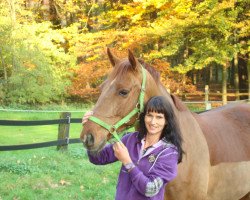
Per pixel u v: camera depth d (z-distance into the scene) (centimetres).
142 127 246
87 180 595
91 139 247
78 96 1978
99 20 2070
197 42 1627
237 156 331
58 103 1889
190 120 306
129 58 258
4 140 977
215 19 1538
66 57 1842
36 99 1742
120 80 257
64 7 2248
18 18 1992
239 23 1553
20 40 1744
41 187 559
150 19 1895
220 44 1605
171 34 1633
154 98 237
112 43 1961
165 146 235
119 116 256
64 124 754
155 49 1786
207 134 319
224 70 1748
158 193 234
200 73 2597
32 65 1706
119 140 246
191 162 292
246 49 1719
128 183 240
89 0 2403
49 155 708
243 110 377
